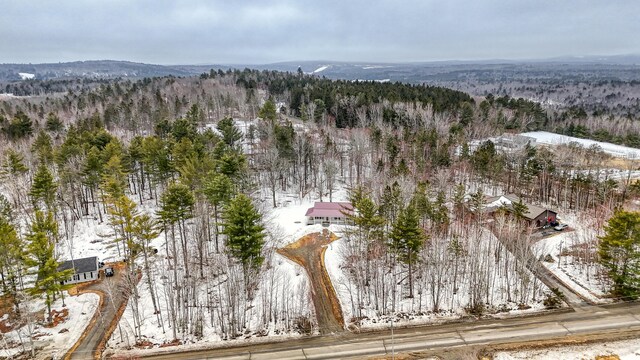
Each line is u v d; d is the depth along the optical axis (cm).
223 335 4791
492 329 4853
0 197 6475
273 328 4941
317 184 9694
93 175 7594
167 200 5647
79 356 4466
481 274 5406
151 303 5412
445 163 9350
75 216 7775
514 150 10450
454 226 6981
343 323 5025
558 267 6216
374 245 6134
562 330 4784
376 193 7694
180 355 4494
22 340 4709
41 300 5409
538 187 9344
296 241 7019
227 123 10888
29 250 4944
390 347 4575
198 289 5631
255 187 8219
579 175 8888
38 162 8888
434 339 4697
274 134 9744
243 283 5497
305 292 5538
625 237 5209
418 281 5831
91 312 5222
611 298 5397
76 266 5916
